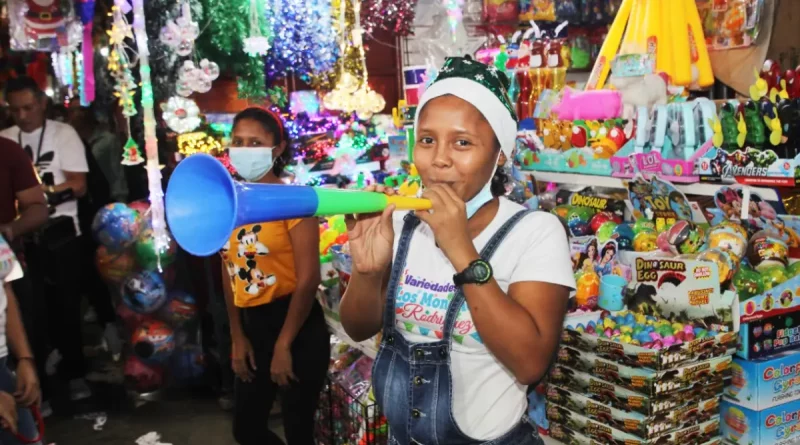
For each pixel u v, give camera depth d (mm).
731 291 1944
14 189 3303
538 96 3035
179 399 4051
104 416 3828
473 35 4723
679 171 2197
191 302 4000
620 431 1894
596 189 2711
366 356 2979
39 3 4301
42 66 5691
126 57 3818
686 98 2566
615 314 2115
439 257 1248
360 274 1300
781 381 1990
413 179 2883
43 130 3906
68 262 4008
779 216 2180
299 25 4488
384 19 4879
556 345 1159
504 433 1229
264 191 968
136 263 3881
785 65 3537
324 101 4488
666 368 1826
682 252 2121
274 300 2352
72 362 4098
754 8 3414
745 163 2061
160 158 4523
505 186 1370
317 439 3029
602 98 2516
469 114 1146
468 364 1215
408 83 3504
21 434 2152
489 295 1086
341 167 4453
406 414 1240
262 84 4543
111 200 4648
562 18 4527
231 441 3510
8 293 2193
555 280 1154
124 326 4059
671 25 2795
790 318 2035
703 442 1959
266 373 2391
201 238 962
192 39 3869
